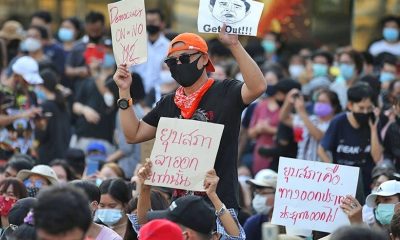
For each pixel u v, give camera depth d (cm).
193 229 1134
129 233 1494
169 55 1294
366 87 1917
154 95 2484
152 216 1183
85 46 2662
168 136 1288
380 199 1514
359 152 1922
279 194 1392
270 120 2319
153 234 1029
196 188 1273
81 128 2386
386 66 2431
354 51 2383
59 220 916
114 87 2320
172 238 1030
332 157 1950
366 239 995
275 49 2916
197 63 1289
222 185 1293
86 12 3519
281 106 2323
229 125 1294
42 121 2238
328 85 2420
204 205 1143
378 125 1920
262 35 2984
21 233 1195
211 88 1302
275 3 3031
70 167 2020
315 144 2119
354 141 1925
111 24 1359
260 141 2328
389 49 2750
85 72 2638
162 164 1287
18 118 2088
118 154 2181
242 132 2384
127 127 1336
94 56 2541
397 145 1950
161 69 2459
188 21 3350
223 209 1259
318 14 3112
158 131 1291
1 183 1580
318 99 2136
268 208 1761
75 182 1418
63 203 920
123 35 1351
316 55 2570
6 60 2566
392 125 1956
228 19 1295
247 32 1293
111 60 2412
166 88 2370
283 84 2311
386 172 1725
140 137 1341
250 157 2291
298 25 3061
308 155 2123
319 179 1391
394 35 2738
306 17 3069
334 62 2575
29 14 3547
